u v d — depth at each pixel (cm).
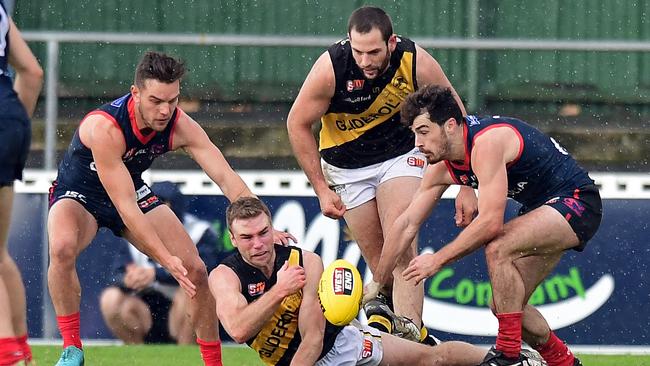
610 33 4194
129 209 2202
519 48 3209
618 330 3091
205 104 3669
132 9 4203
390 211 2572
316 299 2088
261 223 2039
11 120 1870
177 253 2298
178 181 3103
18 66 1928
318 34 4178
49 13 4194
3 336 1772
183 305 3066
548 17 4181
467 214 2420
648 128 3559
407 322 2475
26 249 3080
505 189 2138
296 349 2153
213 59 4041
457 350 2288
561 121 3641
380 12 2306
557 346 2353
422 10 4184
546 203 2212
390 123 2542
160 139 2256
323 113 2491
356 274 2095
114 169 2208
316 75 2441
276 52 4050
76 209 2334
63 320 2330
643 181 3112
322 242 3108
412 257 2517
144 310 3070
